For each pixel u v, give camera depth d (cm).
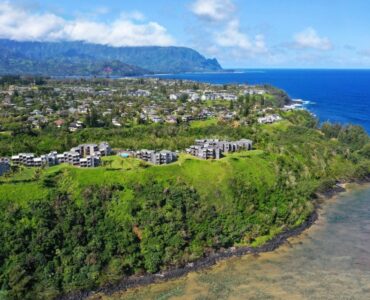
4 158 16275
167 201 14300
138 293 11581
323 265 12950
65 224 12781
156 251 12988
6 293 11044
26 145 19300
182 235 13525
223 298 11281
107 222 13300
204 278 12325
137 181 14662
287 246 14250
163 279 12269
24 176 14188
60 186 13988
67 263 12106
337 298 11244
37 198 13188
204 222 14225
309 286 11825
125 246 12850
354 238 14762
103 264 12388
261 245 14175
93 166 15375
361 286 11806
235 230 14388
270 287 11788
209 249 13650
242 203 15275
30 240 12212
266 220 15062
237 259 13412
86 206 13462
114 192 14150
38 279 11625
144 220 13612
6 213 12506
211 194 15200
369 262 13112
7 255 11800
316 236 14950
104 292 11619
